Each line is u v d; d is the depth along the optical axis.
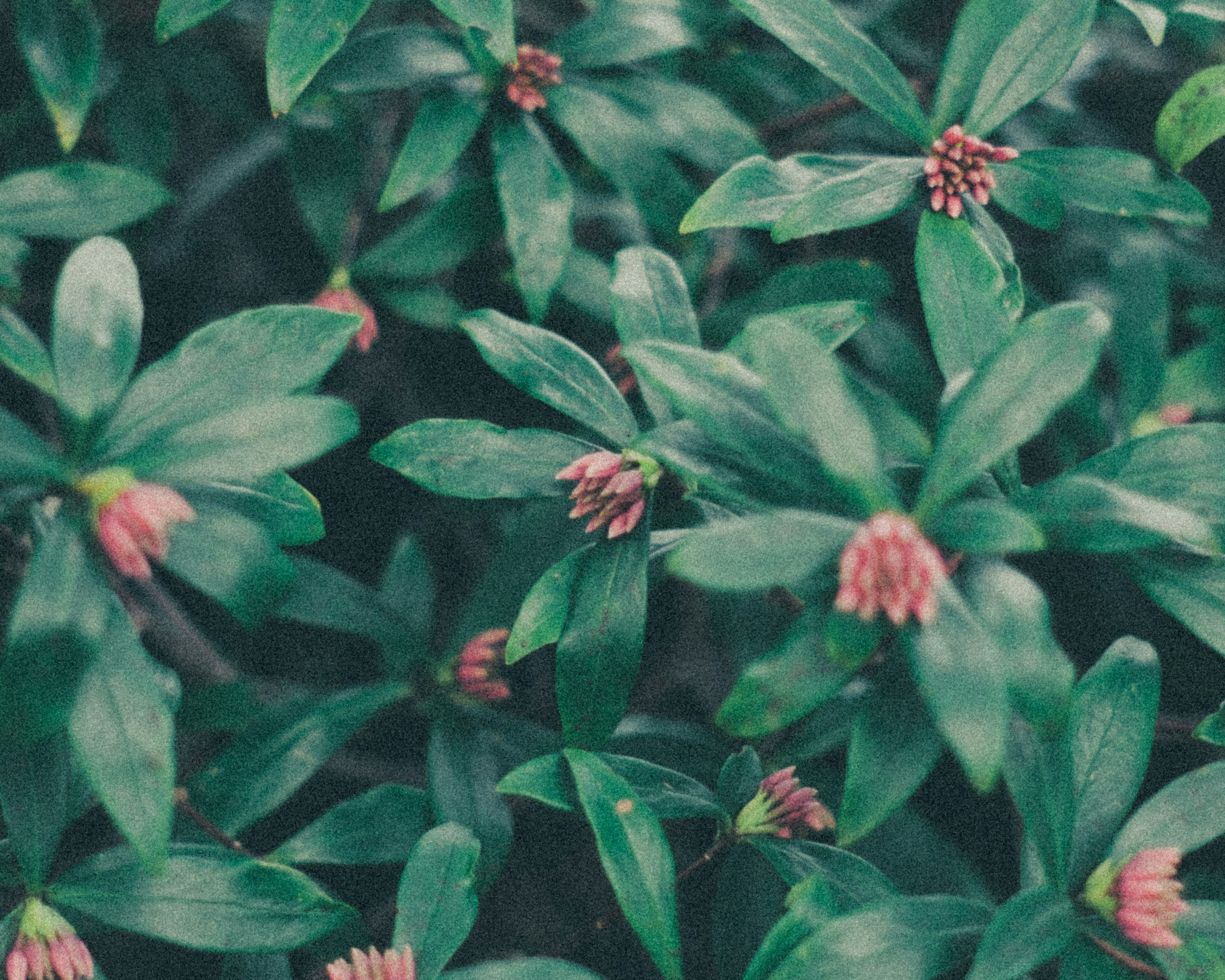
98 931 0.81
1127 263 0.95
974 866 0.96
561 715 0.80
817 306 0.81
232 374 0.76
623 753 0.88
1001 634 0.73
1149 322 0.94
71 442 0.75
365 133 0.98
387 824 0.86
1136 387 0.93
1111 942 0.77
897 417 0.81
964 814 0.99
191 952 0.96
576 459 0.81
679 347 0.75
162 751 0.73
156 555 0.74
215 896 0.79
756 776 0.83
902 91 0.82
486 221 0.90
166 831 0.73
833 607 0.74
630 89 0.88
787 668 0.73
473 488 0.80
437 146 0.85
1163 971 0.76
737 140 0.88
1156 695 0.80
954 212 0.80
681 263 0.93
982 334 0.79
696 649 1.03
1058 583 0.97
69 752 0.79
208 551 0.74
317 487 1.05
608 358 0.90
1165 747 0.96
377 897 1.00
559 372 0.80
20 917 0.78
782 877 0.82
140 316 0.77
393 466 0.80
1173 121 0.82
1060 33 0.81
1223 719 0.80
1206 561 0.78
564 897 1.00
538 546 0.89
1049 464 0.93
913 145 0.94
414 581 0.93
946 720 0.71
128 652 0.74
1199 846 0.78
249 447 0.74
